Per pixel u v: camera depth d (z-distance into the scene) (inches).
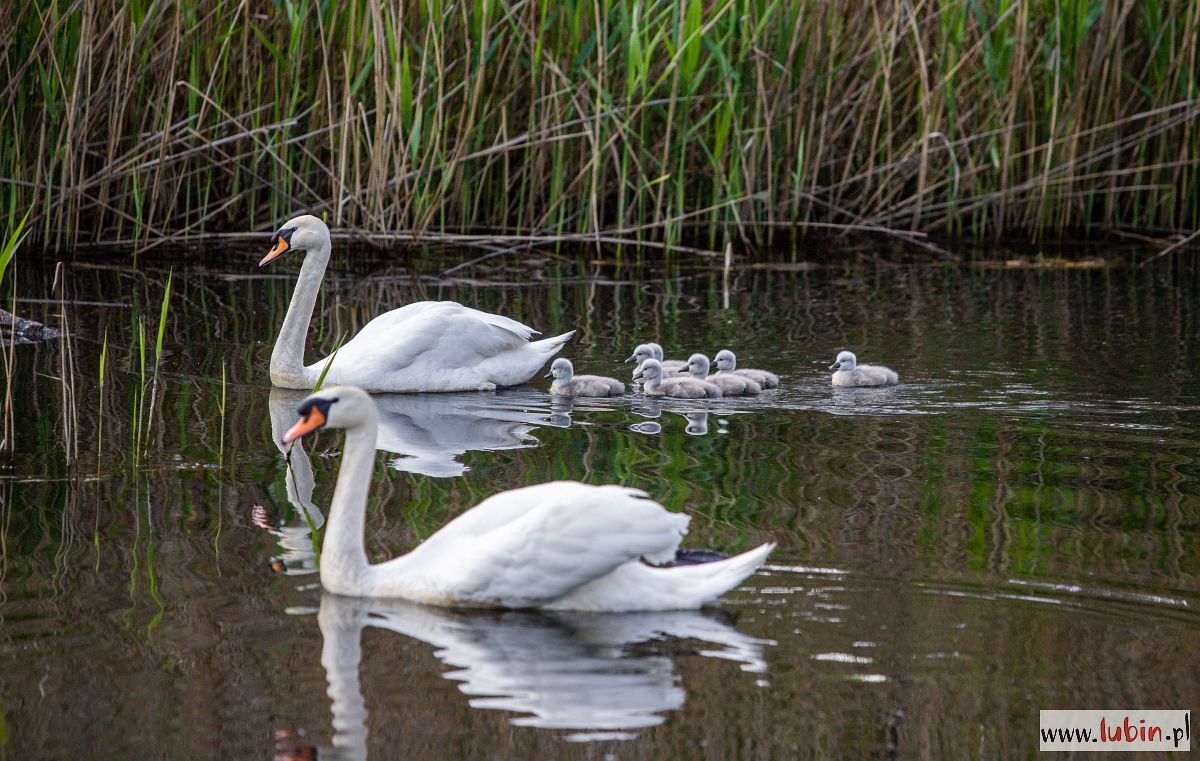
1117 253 1008.2
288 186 976.9
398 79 895.1
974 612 358.6
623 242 941.8
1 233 909.2
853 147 1019.9
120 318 753.0
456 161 922.7
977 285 889.5
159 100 922.1
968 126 1051.9
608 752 291.0
